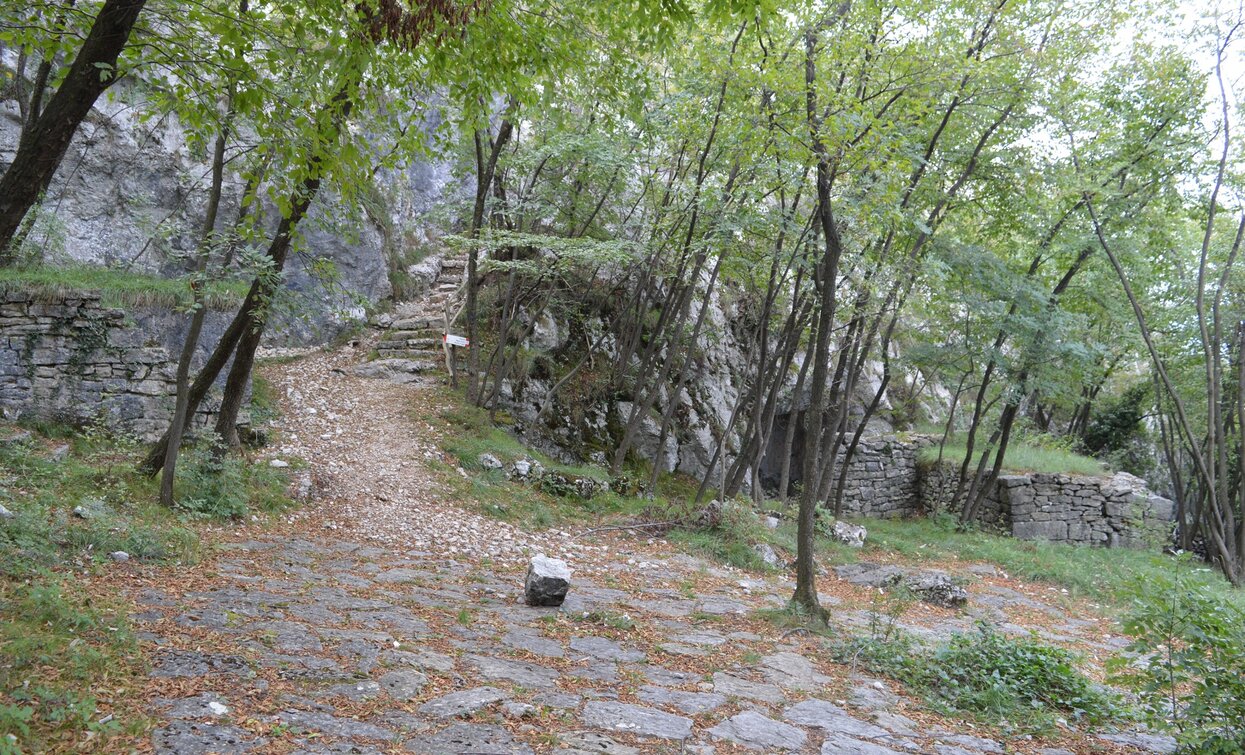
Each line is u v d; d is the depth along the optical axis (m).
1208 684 4.81
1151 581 5.22
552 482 13.91
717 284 21.36
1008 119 14.76
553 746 4.05
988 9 12.80
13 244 11.57
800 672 6.39
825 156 7.80
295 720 3.88
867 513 20.83
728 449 20.08
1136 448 26.17
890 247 14.68
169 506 8.67
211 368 9.64
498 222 16.41
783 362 16.11
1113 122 15.58
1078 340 18.36
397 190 20.66
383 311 18.95
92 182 14.44
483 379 16.42
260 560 7.78
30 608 4.57
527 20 6.20
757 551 12.23
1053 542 18.45
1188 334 18.30
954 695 6.21
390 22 5.11
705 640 7.07
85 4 5.97
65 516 7.17
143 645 4.58
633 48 7.13
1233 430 19.56
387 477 12.22
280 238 8.91
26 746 3.16
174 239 15.28
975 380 20.19
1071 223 16.41
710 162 13.45
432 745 3.84
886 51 9.29
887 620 9.12
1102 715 6.12
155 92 6.00
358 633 5.59
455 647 5.68
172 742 3.43
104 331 10.88
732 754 4.39
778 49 9.22
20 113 13.16
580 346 18.97
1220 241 17.98
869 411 18.27
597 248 13.43
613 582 9.50
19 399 10.27
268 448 12.05
